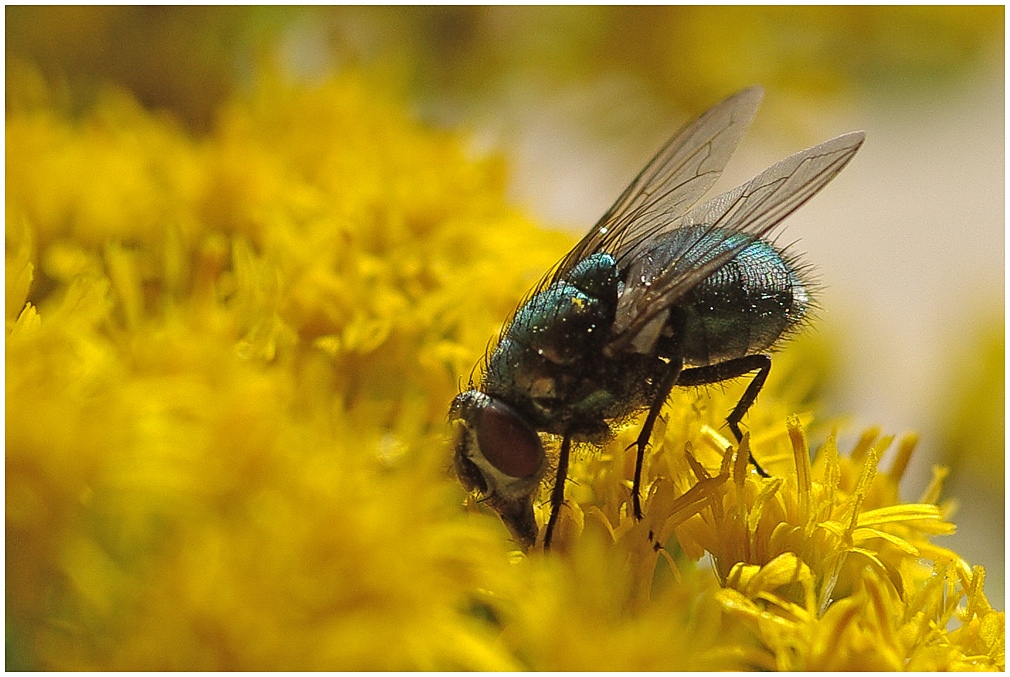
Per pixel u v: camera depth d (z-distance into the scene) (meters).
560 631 0.07
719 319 0.08
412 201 0.09
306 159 0.09
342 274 0.08
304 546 0.07
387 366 0.08
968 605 0.07
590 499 0.08
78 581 0.07
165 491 0.07
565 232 0.09
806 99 0.10
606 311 0.08
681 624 0.07
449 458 0.08
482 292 0.08
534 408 0.08
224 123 0.09
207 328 0.08
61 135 0.09
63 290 0.08
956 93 0.10
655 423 0.08
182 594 0.07
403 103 0.09
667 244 0.08
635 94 0.10
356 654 0.07
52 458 0.07
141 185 0.09
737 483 0.08
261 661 0.07
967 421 0.10
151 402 0.07
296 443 0.07
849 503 0.08
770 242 0.08
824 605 0.07
